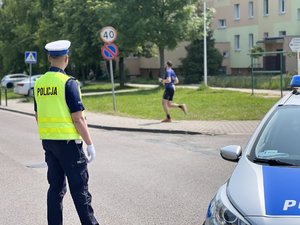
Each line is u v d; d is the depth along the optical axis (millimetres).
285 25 44000
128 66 56344
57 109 5328
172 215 6445
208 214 3979
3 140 13883
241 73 48312
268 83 30609
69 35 36906
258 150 4613
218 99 23297
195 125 15625
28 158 10938
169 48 33375
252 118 16844
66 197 7500
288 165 4309
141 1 32188
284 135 4758
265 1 46375
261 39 46875
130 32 32281
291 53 23641
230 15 50656
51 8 44156
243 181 4051
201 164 9797
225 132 14141
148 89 33250
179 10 32438
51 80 5387
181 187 7934
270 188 3828
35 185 8328
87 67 54656
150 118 18078
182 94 27359
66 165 5340
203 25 32938
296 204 3578
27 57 28953
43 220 6410
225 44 50688
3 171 9523
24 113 22953
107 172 9227
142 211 6652
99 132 15391
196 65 44094
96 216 6461
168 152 11336
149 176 8812
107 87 39844
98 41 35125
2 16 55281
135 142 13039
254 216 3578
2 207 7039
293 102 5262
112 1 33781
